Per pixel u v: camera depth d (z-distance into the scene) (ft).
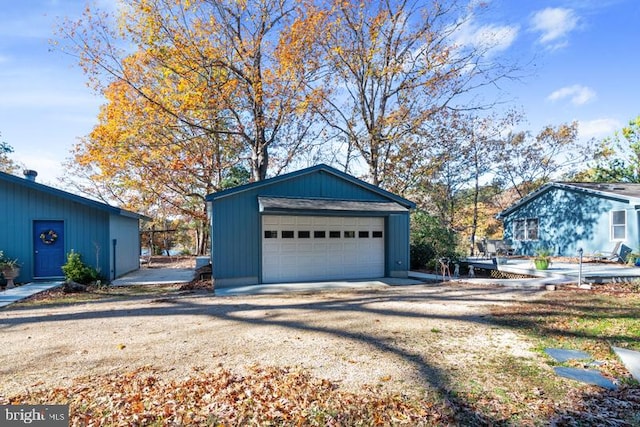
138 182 60.85
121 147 54.60
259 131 55.26
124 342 17.01
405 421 9.96
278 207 33.09
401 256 42.04
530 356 14.92
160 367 13.83
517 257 66.39
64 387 12.06
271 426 9.77
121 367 13.85
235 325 20.07
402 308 24.40
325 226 39.24
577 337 17.44
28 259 38.40
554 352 15.38
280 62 54.13
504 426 9.72
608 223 56.29
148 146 55.11
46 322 21.16
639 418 10.11
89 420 10.01
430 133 69.15
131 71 53.47
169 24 49.83
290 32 53.78
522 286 34.63
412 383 12.34
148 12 47.70
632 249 52.65
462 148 77.05
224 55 53.67
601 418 10.11
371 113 65.41
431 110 63.31
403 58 62.08
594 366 13.82
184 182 61.31
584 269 42.06
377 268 41.47
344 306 25.26
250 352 15.48
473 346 16.22
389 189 71.67
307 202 36.14
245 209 35.68
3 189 38.14
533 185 86.33
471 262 48.11
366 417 10.17
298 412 10.43
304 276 38.11
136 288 36.27
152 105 52.37
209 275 41.78
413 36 61.16
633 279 34.96
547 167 86.43
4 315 23.38
